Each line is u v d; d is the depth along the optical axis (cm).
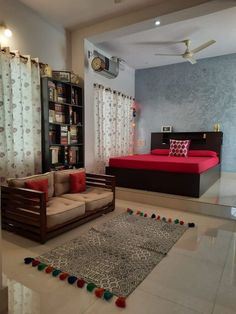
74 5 343
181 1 323
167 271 190
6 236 252
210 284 174
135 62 585
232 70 527
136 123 662
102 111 500
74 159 420
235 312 147
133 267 195
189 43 455
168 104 612
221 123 548
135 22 363
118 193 414
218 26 391
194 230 275
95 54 463
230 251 225
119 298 155
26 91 334
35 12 361
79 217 280
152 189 400
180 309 149
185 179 369
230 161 544
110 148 541
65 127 393
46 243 237
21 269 191
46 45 384
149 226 284
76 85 409
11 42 328
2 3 312
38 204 234
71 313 145
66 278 179
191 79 577
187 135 582
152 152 598
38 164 357
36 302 154
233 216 317
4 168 309
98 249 225
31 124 342
